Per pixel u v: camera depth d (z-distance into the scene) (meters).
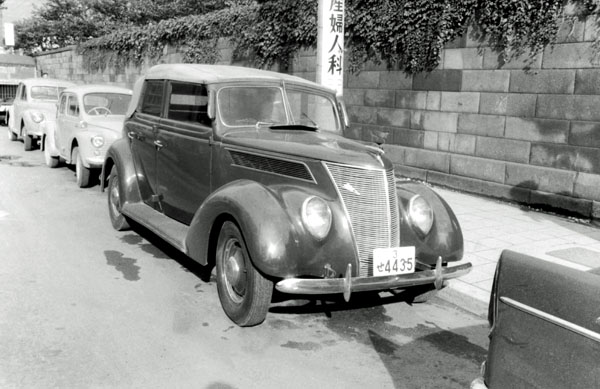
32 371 3.67
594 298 2.04
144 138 6.69
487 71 9.31
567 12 8.12
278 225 4.14
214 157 5.38
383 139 5.13
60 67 27.84
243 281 4.50
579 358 2.07
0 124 21.31
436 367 4.04
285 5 13.19
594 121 7.97
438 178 10.37
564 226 7.80
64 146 10.86
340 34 8.71
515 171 9.05
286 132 5.34
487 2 9.03
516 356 2.31
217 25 16.05
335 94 6.16
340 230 4.33
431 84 10.27
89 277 5.57
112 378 3.63
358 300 5.33
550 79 8.44
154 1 25.58
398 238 4.55
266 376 3.77
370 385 3.73
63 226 7.49
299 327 4.64
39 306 4.77
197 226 4.77
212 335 4.38
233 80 5.55
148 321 4.57
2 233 7.00
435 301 5.42
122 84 22.44
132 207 6.68
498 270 2.44
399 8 10.50
